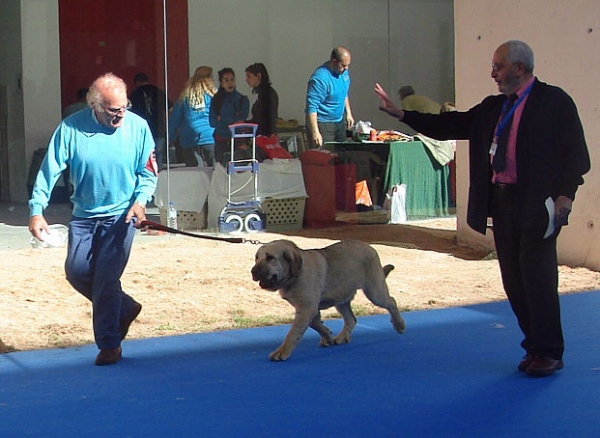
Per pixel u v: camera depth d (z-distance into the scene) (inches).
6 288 385.4
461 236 503.2
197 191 532.4
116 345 271.7
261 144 554.3
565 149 239.8
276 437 205.9
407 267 442.0
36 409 229.1
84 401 235.5
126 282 401.1
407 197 580.4
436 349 286.4
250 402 232.5
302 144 565.6
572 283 391.5
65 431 212.4
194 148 536.4
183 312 346.6
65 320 335.9
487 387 242.2
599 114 411.2
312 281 273.3
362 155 573.9
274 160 553.6
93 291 269.0
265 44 563.2
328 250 284.5
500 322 323.6
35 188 256.4
